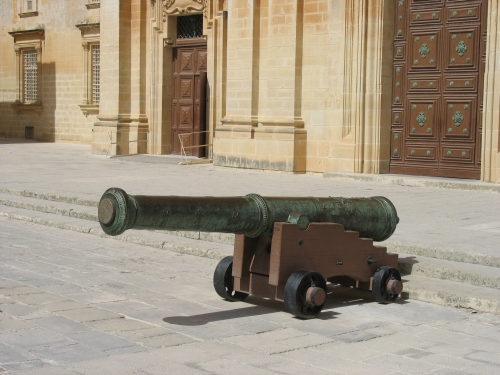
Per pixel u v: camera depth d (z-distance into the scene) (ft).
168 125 76.02
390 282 22.99
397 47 54.70
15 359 16.94
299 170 59.11
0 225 38.91
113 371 16.08
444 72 52.21
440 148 52.54
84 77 97.55
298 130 58.80
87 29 96.43
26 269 27.58
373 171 55.01
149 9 75.82
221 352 17.75
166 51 75.15
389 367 16.80
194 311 21.86
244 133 62.28
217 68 68.64
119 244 33.55
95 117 97.40
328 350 18.11
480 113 50.44
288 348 18.20
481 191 47.01
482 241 28.63
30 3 106.32
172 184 49.83
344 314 21.85
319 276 21.40
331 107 57.31
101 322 20.33
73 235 35.91
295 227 21.50
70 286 24.85
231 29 63.26
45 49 104.22
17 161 70.85
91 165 66.80
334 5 56.59
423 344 18.78
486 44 48.57
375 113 54.80
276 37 60.13
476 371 16.61
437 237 29.58
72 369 16.20
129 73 77.41
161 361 16.88
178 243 32.09
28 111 107.96
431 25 52.80
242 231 21.16
